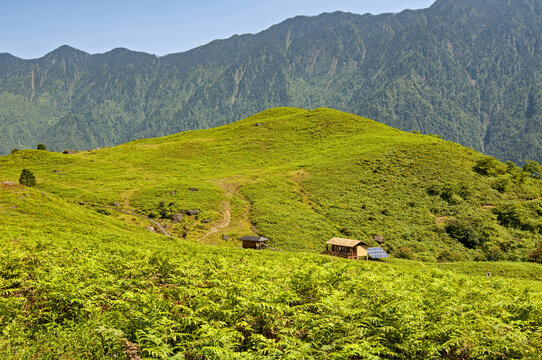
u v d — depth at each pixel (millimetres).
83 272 17422
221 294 14719
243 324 11859
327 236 72312
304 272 17625
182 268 19078
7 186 54438
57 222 44781
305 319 12086
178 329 11609
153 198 88250
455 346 11891
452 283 22266
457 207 89438
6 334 10852
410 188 97188
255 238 63625
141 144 162375
